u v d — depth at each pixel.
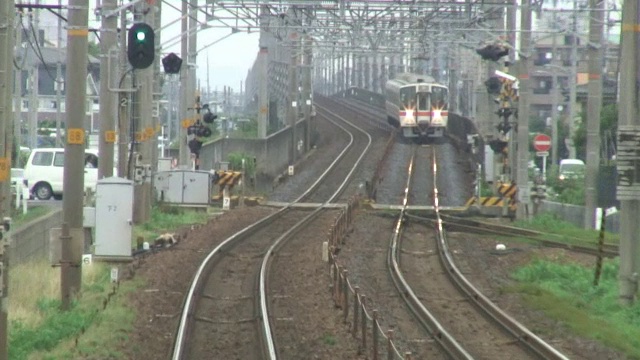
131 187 75.38
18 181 114.00
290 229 127.69
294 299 75.44
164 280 82.88
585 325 66.38
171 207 141.62
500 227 130.12
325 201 172.38
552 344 60.19
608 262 96.25
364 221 141.88
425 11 173.00
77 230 67.38
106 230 75.19
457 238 123.62
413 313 71.38
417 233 129.62
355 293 61.94
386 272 94.00
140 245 102.25
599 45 118.75
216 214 147.62
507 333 64.00
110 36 92.94
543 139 139.00
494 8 158.50
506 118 144.25
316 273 89.38
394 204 168.38
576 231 125.62
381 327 64.88
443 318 69.88
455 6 159.62
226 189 164.50
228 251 106.12
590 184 123.88
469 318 70.56
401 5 158.12
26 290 70.25
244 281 86.81
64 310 66.12
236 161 199.62
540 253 107.12
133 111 115.31
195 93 169.50
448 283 88.81
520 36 135.25
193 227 126.50
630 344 61.69
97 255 75.38
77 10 66.19
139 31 67.00
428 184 193.12
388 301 77.38
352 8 160.88
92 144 192.50
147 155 121.50
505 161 155.75
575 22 127.81
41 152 134.75
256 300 73.06
